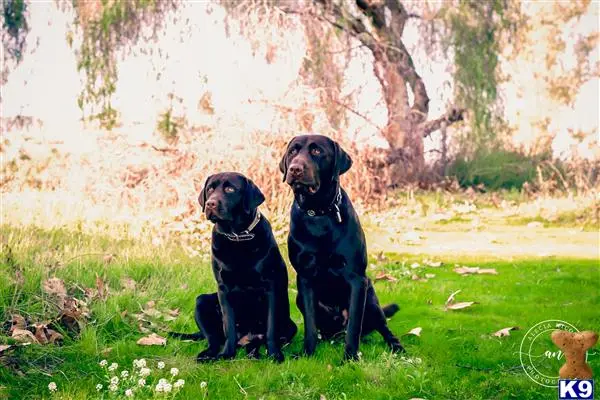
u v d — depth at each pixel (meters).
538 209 10.46
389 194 11.21
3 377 3.74
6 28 13.19
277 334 4.29
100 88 12.27
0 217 7.70
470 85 13.67
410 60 13.95
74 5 12.49
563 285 6.04
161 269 5.96
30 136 12.37
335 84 12.06
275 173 8.31
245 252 4.21
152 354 4.23
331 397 3.61
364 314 4.42
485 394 3.64
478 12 13.69
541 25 16.09
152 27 11.96
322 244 4.17
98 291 4.99
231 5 11.70
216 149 8.29
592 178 12.39
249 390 3.69
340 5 13.15
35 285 4.99
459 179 13.44
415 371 3.74
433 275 6.48
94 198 8.82
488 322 4.93
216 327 4.50
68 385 3.66
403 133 12.78
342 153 4.31
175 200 8.40
